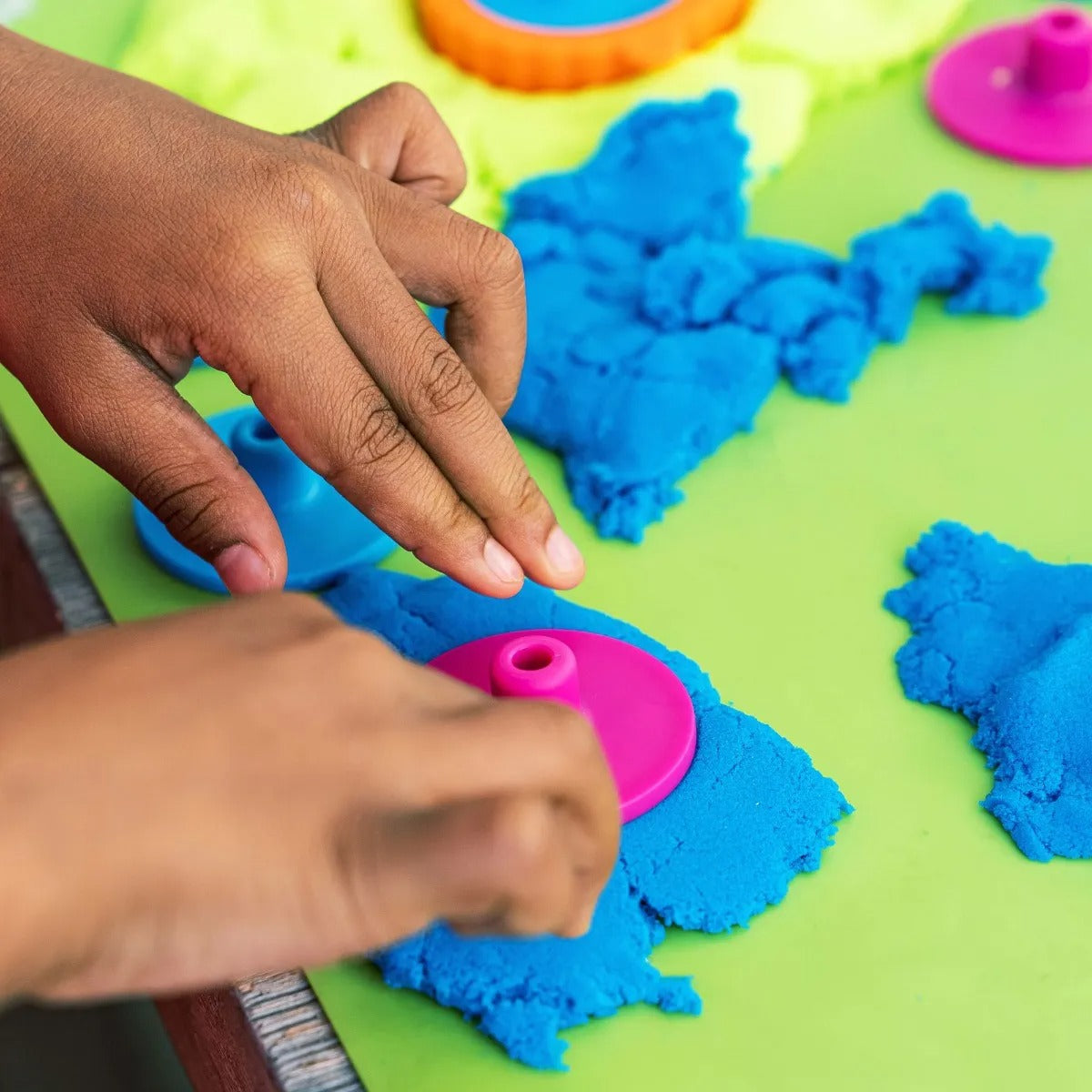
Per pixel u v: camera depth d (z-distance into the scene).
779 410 0.72
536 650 0.52
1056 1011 0.46
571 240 0.80
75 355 0.52
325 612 0.33
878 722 0.56
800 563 0.63
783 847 0.51
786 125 0.87
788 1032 0.46
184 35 0.91
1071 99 0.88
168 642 0.30
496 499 0.52
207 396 0.73
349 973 0.49
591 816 0.33
